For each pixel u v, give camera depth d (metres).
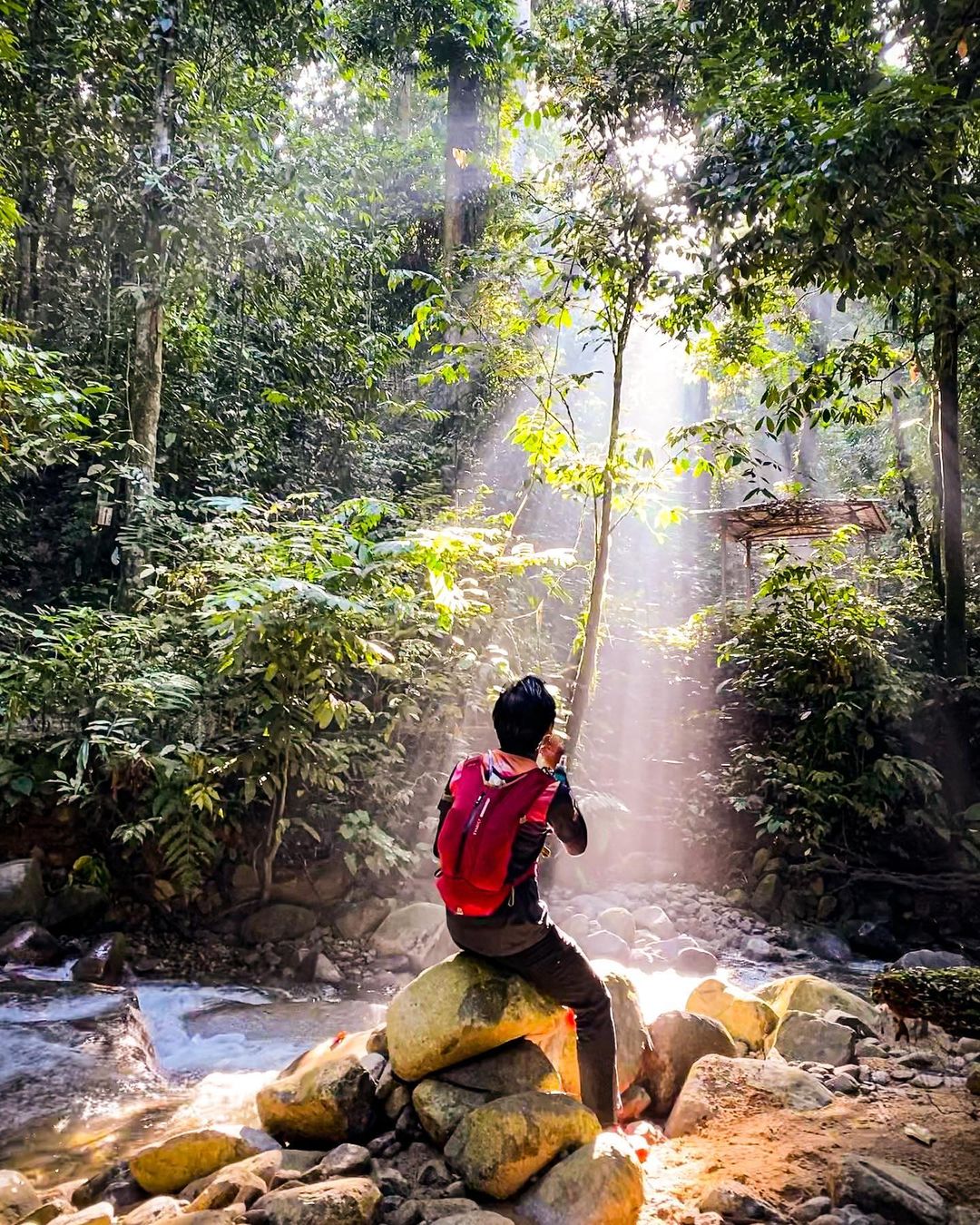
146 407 8.24
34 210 9.65
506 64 12.88
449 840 2.54
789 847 8.23
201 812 6.36
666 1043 3.39
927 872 8.19
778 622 9.23
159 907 6.35
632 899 7.64
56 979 5.30
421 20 13.47
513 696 2.64
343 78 13.34
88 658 6.17
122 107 8.80
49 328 9.95
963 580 9.30
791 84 5.75
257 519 7.96
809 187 4.72
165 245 8.15
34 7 8.48
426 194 15.41
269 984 5.81
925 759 8.85
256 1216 2.25
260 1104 2.98
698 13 7.23
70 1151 3.37
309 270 9.56
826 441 16.95
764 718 9.34
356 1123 2.80
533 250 9.31
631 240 6.08
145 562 7.79
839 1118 2.95
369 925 6.51
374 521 6.24
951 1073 3.44
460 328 6.64
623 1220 2.30
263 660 5.98
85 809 6.33
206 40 9.33
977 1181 2.51
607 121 6.20
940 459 9.91
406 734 7.79
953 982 3.57
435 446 12.59
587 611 7.24
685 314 6.28
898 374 12.33
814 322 11.71
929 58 5.96
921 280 5.23
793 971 6.43
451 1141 2.59
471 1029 2.72
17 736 6.49
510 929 2.56
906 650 9.73
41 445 6.71
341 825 6.71
